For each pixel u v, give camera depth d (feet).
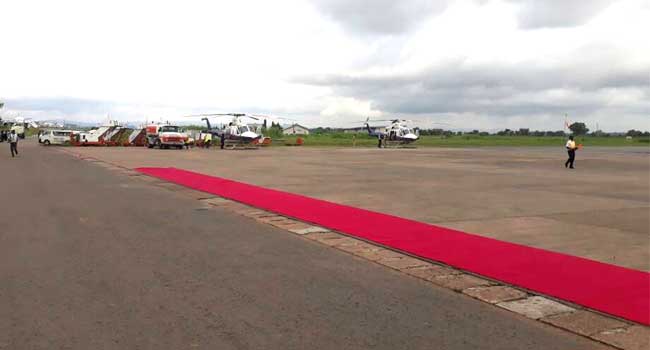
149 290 18.43
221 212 37.65
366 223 33.63
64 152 134.41
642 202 44.73
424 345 14.06
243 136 167.94
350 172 74.90
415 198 46.16
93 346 13.41
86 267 21.36
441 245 27.35
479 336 14.87
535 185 58.90
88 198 43.57
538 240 28.71
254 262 23.04
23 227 29.89
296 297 18.12
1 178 60.18
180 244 26.37
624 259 24.44
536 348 14.07
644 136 650.02
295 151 153.99
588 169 88.12
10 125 315.17
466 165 94.58
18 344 13.48
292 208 39.73
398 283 20.31
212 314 16.10
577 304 18.03
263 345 13.74
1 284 18.79
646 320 16.43
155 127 169.78
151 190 50.67
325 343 14.02
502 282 20.70
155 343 13.69
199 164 89.20
